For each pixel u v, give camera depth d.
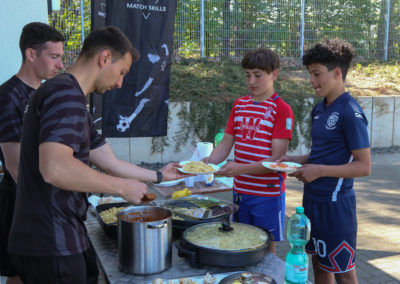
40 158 1.30
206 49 9.19
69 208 1.47
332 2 10.02
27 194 1.44
